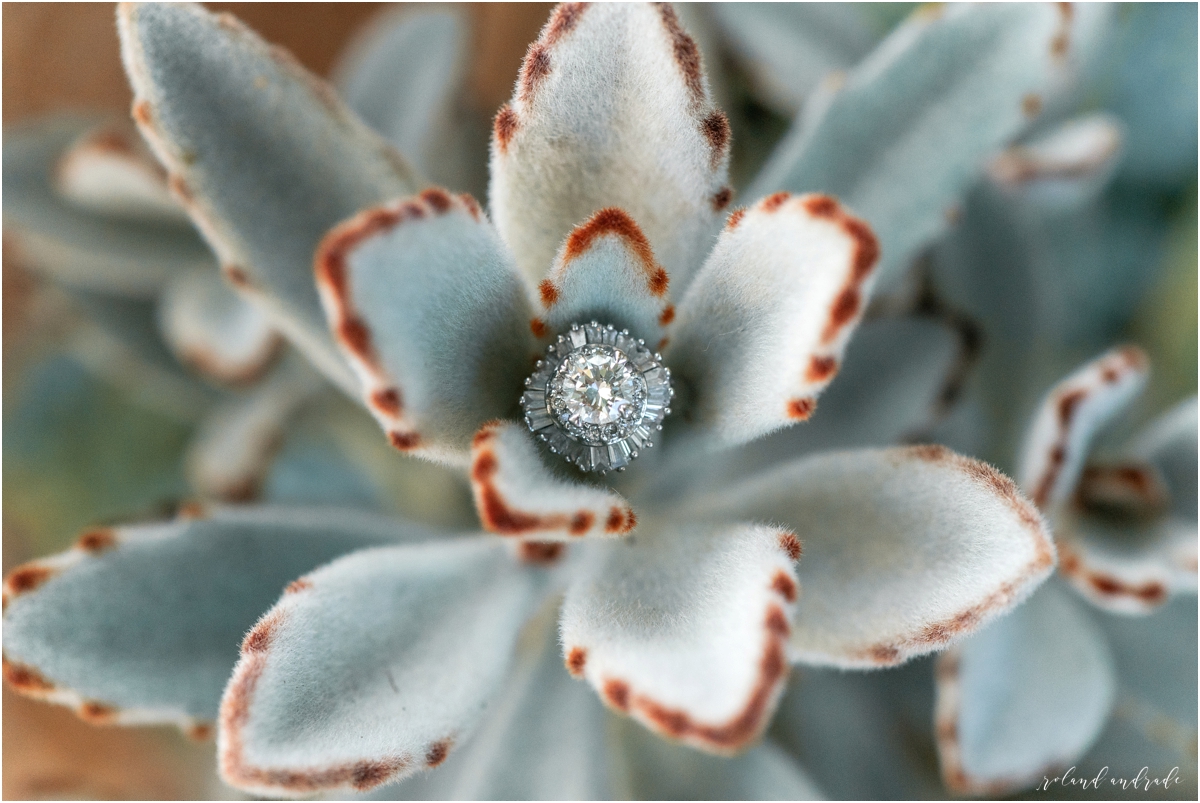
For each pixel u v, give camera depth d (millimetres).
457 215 249
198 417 386
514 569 280
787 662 243
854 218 247
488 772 284
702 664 243
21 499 399
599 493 252
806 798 288
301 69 280
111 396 417
